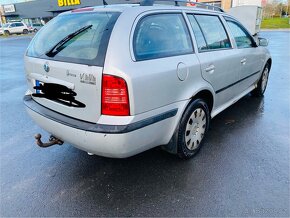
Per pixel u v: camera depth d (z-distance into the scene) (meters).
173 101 2.54
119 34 2.15
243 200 2.34
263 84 5.14
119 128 2.09
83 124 2.24
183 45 2.75
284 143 3.30
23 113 4.68
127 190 2.52
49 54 2.53
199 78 2.86
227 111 4.43
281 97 5.11
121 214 2.23
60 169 2.91
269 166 2.82
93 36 2.27
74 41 2.38
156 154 3.12
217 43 3.35
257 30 14.70
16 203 2.40
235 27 3.88
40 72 2.63
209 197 2.39
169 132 2.62
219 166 2.84
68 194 2.50
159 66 2.34
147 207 2.30
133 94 2.11
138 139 2.23
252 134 3.56
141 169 2.84
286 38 16.31
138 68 2.16
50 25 2.89
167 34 2.58
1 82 7.19
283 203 2.29
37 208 2.34
